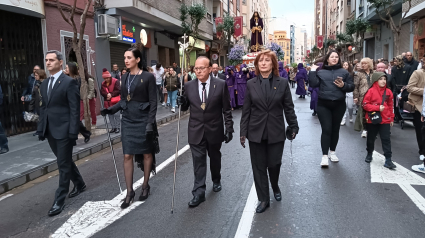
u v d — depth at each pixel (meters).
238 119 11.71
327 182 4.96
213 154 4.52
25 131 9.86
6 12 9.26
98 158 7.12
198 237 3.43
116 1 13.39
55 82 4.32
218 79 4.40
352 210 3.97
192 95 4.36
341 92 5.61
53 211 4.17
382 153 6.60
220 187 4.74
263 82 3.97
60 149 4.29
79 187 4.90
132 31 15.81
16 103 9.56
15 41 9.54
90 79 9.38
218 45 33.28
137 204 4.36
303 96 18.98
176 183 5.13
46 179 5.82
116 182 5.39
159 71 16.09
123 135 4.40
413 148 7.00
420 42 17.75
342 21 38.41
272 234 3.44
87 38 12.70
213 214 3.96
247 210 4.04
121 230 3.66
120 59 15.52
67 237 3.58
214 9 31.86
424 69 6.05
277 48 26.47
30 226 3.91
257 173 4.01
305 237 3.36
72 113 4.29
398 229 3.49
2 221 4.10
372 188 4.67
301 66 18.91
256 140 3.90
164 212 4.08
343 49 40.38
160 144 8.10
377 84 5.61
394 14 21.41
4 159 6.63
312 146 7.30
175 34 21.42
